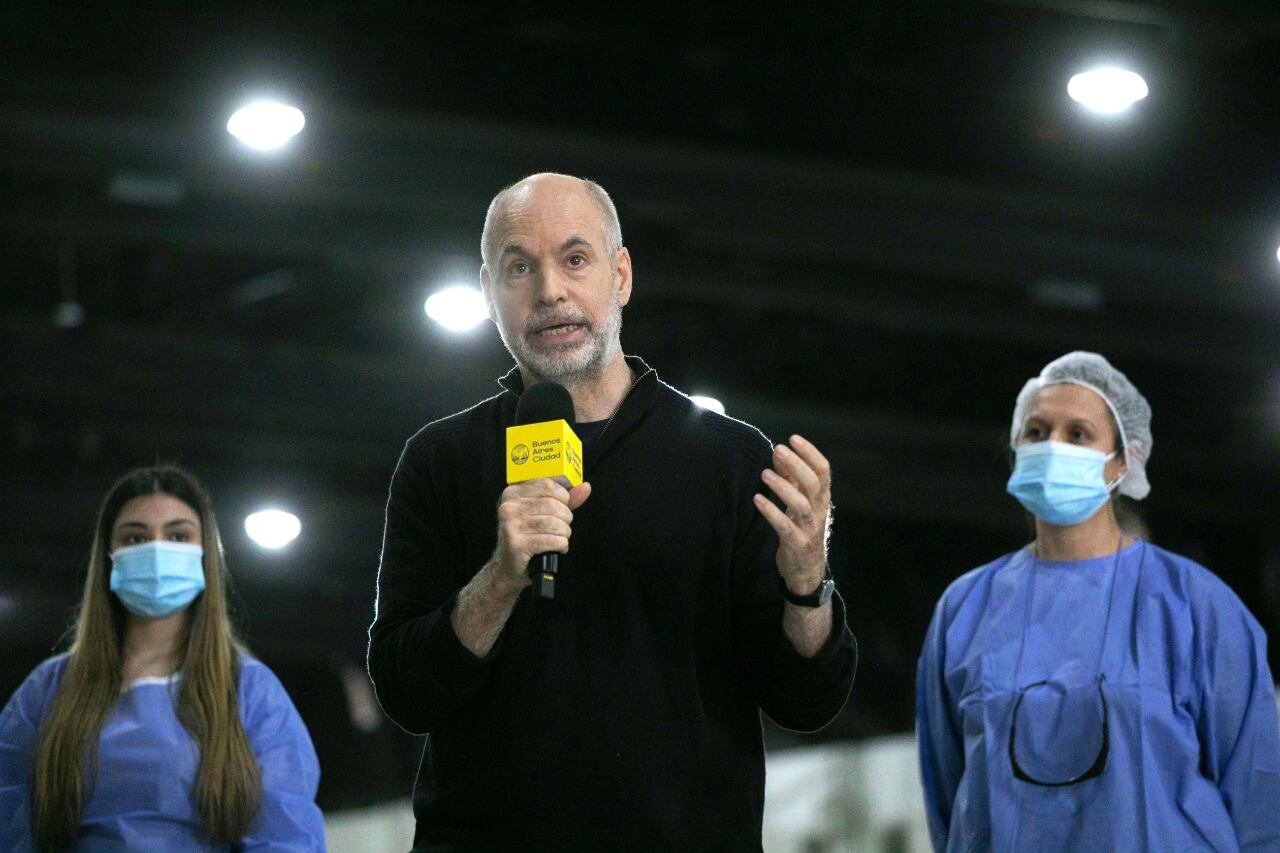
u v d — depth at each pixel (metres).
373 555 11.25
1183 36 7.12
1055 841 4.01
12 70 7.00
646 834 3.07
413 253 8.41
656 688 3.15
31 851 4.20
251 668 4.49
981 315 9.14
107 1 7.07
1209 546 10.98
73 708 4.29
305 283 9.52
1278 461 10.32
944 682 4.40
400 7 7.22
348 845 10.94
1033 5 7.15
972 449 10.39
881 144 7.64
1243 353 9.32
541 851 3.07
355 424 10.11
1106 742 4.03
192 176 7.51
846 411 9.99
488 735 3.14
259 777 4.29
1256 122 7.71
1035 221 8.01
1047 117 7.80
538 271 3.24
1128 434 4.47
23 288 9.20
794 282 8.88
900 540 11.37
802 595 3.09
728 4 7.38
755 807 3.21
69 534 10.66
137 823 4.17
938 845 4.38
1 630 11.15
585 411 3.34
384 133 7.31
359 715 11.37
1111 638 4.19
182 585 4.44
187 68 7.05
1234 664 4.12
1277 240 8.07
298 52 7.11
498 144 7.39
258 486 10.70
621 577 3.20
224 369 9.63
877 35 7.45
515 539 2.92
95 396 9.66
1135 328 9.29
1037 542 4.48
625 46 7.46
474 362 9.75
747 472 3.31
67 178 7.91
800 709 3.22
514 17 7.29
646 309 9.66
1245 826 4.03
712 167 7.52
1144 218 7.84
